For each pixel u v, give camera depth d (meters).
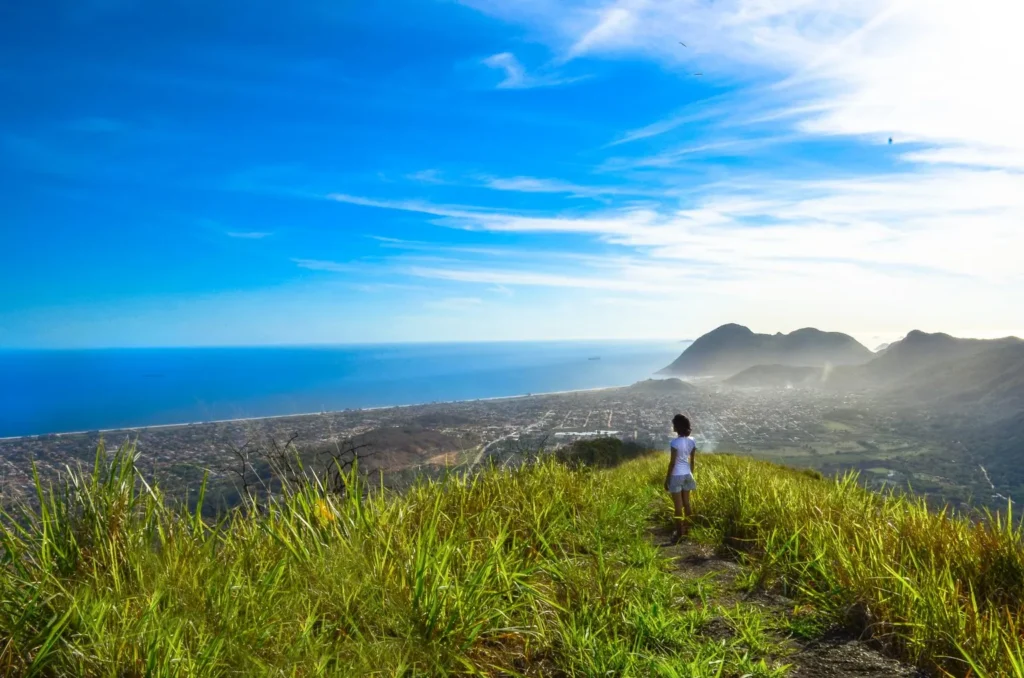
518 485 6.09
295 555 3.32
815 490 7.51
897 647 3.34
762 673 2.90
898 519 5.19
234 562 3.09
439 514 4.52
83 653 2.21
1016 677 2.62
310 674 2.31
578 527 5.71
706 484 8.41
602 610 3.55
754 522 6.28
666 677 2.81
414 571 3.20
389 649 2.62
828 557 4.61
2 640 2.29
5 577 2.55
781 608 4.05
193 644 2.40
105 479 3.23
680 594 4.25
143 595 2.60
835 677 2.98
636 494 9.03
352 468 4.40
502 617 3.27
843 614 3.73
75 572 2.80
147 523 3.20
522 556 4.41
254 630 2.50
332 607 2.94
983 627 3.12
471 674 2.78
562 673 2.93
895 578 3.71
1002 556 3.96
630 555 5.16
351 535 3.63
